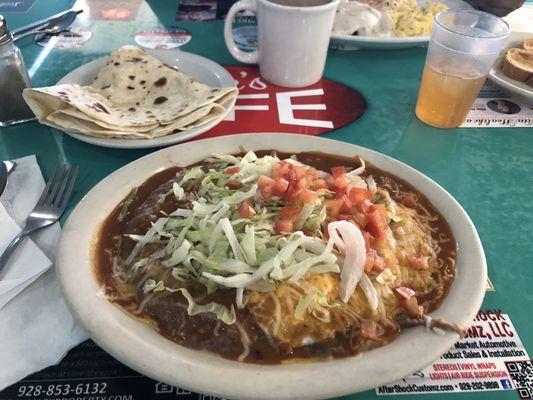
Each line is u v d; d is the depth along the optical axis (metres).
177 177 0.34
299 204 0.29
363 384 0.21
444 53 0.42
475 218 0.35
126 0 0.69
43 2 0.68
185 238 0.28
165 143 0.38
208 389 0.21
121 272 0.28
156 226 0.29
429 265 0.28
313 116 0.46
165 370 0.21
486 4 0.63
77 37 0.59
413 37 0.55
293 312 0.25
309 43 0.46
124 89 0.44
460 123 0.45
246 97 0.48
